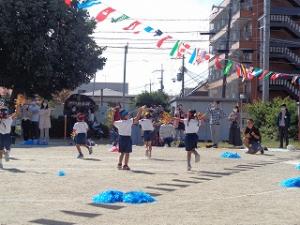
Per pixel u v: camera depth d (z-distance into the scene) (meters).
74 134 20.86
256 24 57.44
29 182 13.07
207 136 33.38
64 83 38.28
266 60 34.25
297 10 60.25
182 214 9.29
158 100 75.75
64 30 37.03
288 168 17.22
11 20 34.97
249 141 23.34
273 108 33.72
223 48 61.97
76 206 10.00
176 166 17.27
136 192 10.88
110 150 23.12
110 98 84.62
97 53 39.03
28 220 8.74
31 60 35.31
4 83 37.19
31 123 28.08
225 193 11.75
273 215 9.30
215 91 73.19
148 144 20.16
